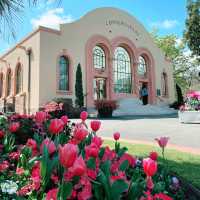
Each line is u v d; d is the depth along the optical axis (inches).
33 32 804.6
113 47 967.6
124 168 73.2
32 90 796.0
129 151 223.0
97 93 909.8
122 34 1008.9
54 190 52.4
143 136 343.6
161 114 863.7
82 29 881.5
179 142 293.6
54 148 69.4
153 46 1124.5
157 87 1104.8
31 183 67.8
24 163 81.4
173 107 1034.1
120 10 1017.5
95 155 65.9
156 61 1122.7
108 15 971.9
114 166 69.4
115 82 967.0
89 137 92.4
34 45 803.4
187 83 1622.8
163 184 89.5
